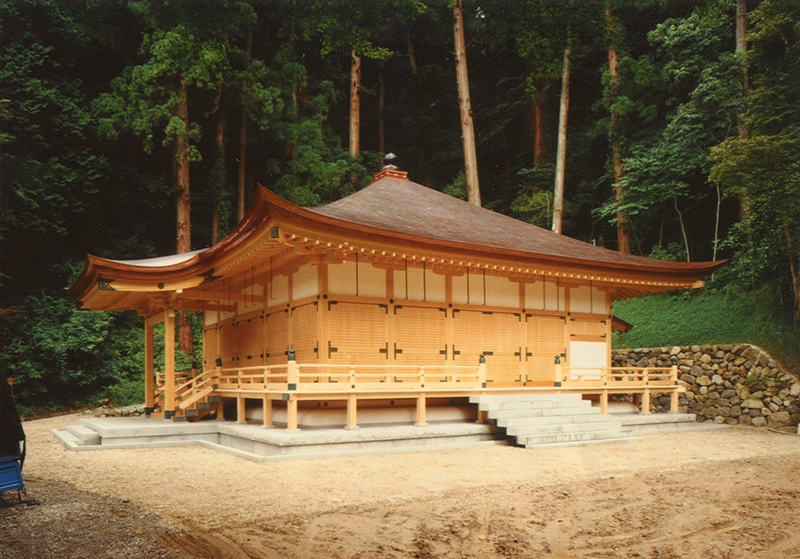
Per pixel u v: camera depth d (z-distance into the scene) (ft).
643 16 111.75
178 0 42.01
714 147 74.59
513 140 142.82
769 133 74.64
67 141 102.99
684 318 86.79
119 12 102.12
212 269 57.57
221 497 30.73
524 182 129.90
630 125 111.34
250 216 48.24
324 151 124.06
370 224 53.36
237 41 125.29
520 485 34.32
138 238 110.32
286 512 27.73
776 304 75.72
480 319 63.16
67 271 99.55
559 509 29.25
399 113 162.50
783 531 25.98
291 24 45.32
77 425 65.10
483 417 55.11
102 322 94.89
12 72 94.79
